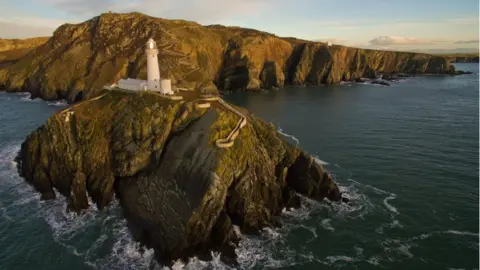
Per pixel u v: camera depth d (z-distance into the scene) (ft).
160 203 142.51
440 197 173.37
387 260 130.11
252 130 176.24
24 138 272.72
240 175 148.66
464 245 136.77
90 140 179.01
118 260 129.70
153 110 178.29
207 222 133.08
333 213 160.25
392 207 164.96
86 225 151.12
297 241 140.87
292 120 341.00
